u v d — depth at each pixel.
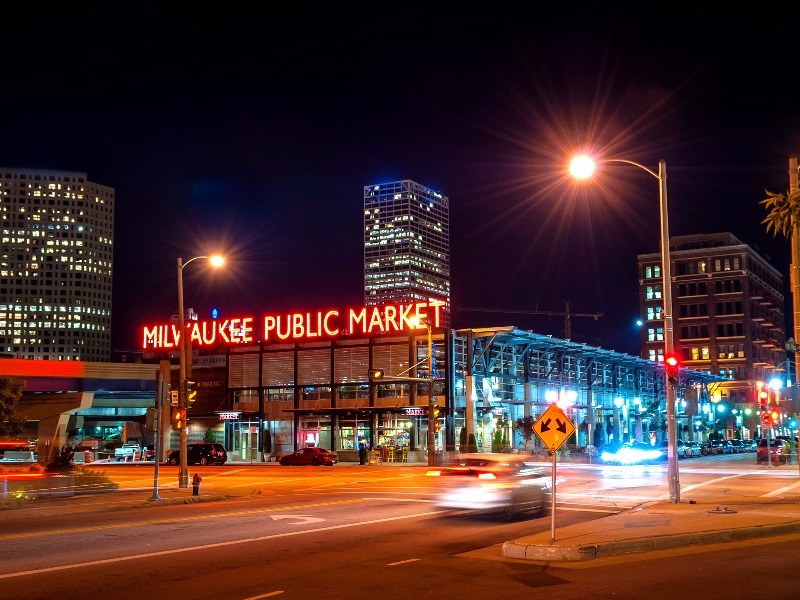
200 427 78.00
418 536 18.19
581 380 81.69
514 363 72.31
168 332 82.56
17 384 48.03
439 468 24.62
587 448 65.31
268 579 12.95
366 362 70.75
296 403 73.38
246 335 77.06
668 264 24.72
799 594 11.06
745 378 138.38
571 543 15.21
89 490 32.50
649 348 146.88
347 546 16.69
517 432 72.62
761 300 150.12
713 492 29.31
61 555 15.56
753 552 15.02
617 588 11.76
